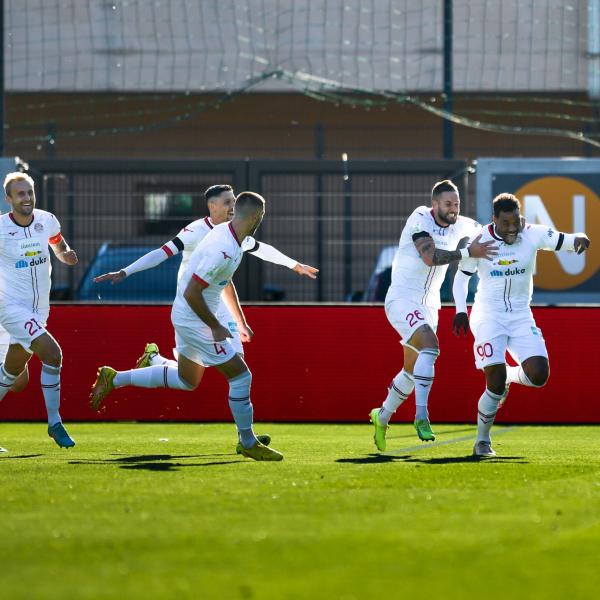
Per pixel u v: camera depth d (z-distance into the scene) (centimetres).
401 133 6738
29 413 3844
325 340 3838
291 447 2900
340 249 4294
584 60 6406
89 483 2016
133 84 6656
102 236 4159
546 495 1862
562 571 1280
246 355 3838
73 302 3838
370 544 1430
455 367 3812
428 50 6525
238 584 1209
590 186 4203
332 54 6575
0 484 2002
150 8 6606
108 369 2683
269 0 6562
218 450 2770
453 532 1512
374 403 3828
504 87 6425
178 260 4147
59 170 4166
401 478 2097
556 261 4203
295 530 1523
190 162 4209
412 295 2745
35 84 6588
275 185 4816
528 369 2559
